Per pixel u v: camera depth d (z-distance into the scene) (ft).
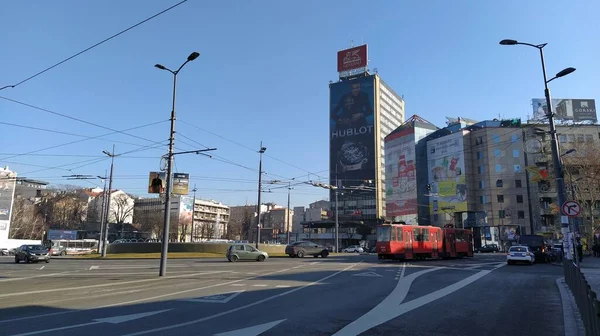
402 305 38.40
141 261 118.42
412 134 321.32
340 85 430.61
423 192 310.65
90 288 49.32
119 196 350.64
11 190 224.12
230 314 32.63
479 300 42.24
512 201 264.93
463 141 283.59
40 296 42.16
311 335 25.90
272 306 36.70
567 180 152.46
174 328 27.35
